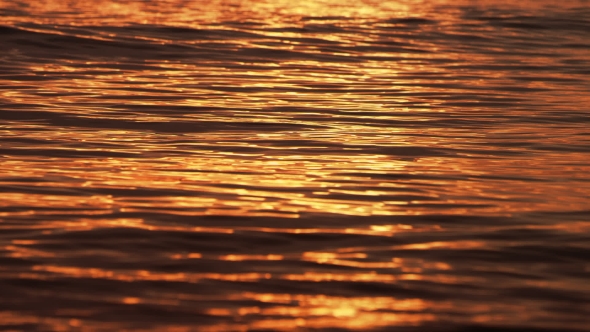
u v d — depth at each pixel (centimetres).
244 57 4725
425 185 2338
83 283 1586
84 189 2228
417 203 2152
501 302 1536
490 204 2150
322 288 1586
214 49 4909
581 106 3612
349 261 1723
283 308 1498
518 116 3391
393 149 2786
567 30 5950
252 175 2412
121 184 2288
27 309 1475
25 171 2416
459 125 3200
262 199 2162
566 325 1448
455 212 2073
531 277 1656
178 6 6700
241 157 2636
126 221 1953
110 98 3572
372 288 1588
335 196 2209
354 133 3022
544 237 1886
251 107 3462
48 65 4331
